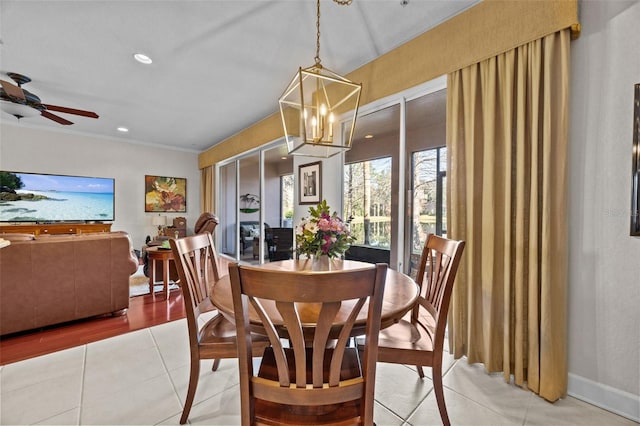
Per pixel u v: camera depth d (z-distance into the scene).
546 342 1.60
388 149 2.86
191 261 1.66
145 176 5.97
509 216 1.75
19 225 4.59
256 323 1.07
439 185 2.69
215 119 4.45
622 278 1.48
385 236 2.90
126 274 2.84
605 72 1.51
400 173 2.57
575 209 1.61
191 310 1.42
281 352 0.89
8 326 2.28
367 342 0.91
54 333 2.42
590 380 1.58
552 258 1.61
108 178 5.54
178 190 6.42
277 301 0.83
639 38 1.41
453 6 1.96
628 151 1.45
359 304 0.86
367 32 2.26
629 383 1.47
